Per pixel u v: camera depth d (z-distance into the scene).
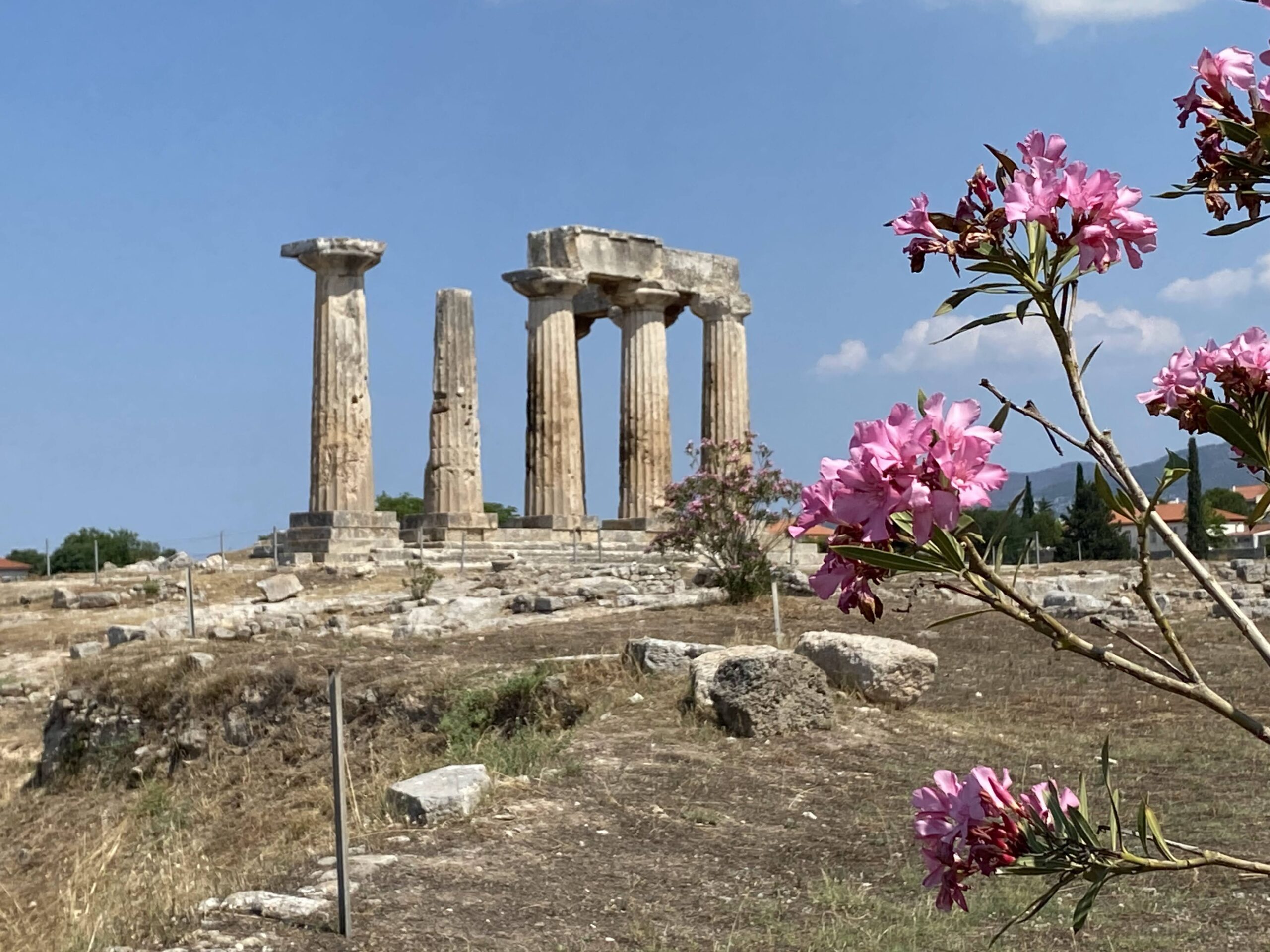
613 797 11.33
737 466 25.84
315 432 34.34
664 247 41.19
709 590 25.66
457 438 36.44
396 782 12.07
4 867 15.98
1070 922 8.23
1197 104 2.92
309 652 19.42
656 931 8.15
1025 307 2.89
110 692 19.08
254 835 14.49
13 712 22.77
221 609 25.89
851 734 13.91
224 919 8.20
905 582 26.00
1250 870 3.05
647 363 40.69
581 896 8.84
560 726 15.36
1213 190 2.92
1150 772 12.26
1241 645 20.14
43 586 33.00
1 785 19.36
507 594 26.95
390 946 7.71
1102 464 2.90
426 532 35.81
